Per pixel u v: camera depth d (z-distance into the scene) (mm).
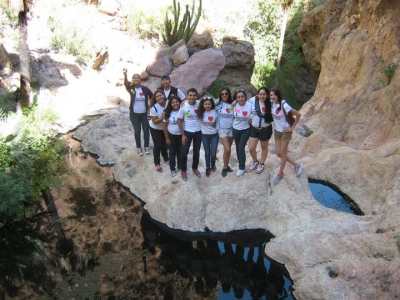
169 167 8695
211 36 16219
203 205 7875
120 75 13984
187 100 7512
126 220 8258
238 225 7762
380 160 8422
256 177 7871
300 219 7344
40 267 7098
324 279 6051
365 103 10703
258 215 7766
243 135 7496
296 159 9859
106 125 11164
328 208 7629
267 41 19938
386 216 6969
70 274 6938
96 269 7031
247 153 9555
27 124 10445
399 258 5953
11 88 11805
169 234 7914
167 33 15414
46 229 8000
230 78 15789
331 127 11102
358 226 6961
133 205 8680
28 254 7402
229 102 7359
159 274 6969
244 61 15648
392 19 10914
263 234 7750
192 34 15508
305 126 11258
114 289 6605
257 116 7324
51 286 6676
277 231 7520
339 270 6086
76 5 16188
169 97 7426
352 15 12852
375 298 5656
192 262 7242
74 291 6570
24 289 6625
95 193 9062
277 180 7918
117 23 15992
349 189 8609
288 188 7871
